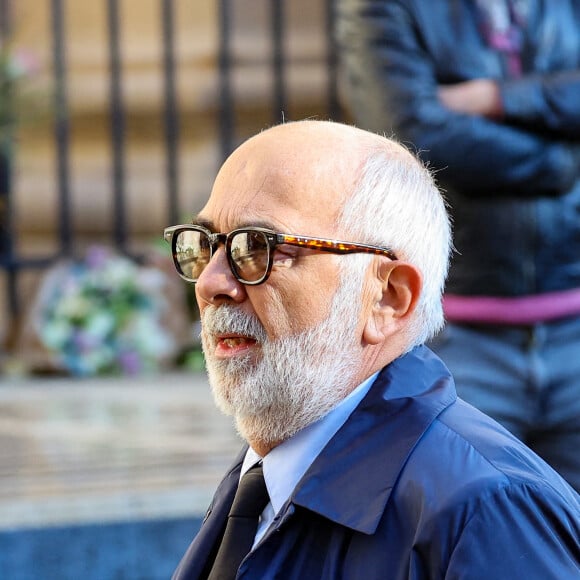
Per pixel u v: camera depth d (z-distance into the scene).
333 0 18.83
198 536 4.01
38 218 19.72
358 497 3.37
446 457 3.35
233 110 20.00
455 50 6.75
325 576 3.34
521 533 3.15
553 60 6.82
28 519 8.04
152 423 11.66
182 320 16.64
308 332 3.62
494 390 6.60
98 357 15.97
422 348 3.83
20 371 15.95
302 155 3.66
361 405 3.60
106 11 19.77
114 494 8.31
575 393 6.61
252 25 20.16
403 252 3.70
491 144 6.54
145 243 20.14
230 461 9.62
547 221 6.58
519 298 6.58
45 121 17.30
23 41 19.27
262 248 3.61
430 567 3.19
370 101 6.81
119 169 18.70
